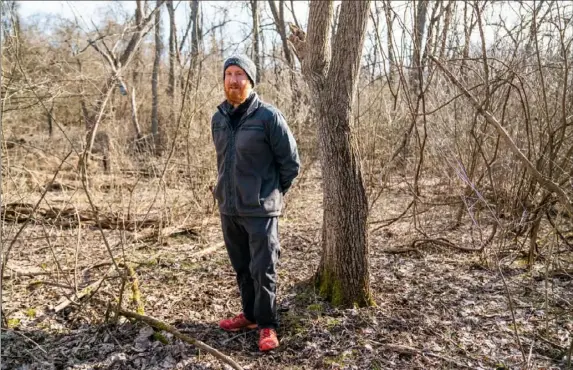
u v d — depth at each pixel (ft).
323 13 11.36
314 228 20.58
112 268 14.65
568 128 16.24
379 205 23.00
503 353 9.82
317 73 11.59
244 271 10.59
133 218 20.49
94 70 35.45
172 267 15.43
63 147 29.53
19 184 21.77
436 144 19.17
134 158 27.30
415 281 13.88
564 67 14.32
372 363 9.48
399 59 16.19
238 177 9.57
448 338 10.42
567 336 10.46
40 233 18.26
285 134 9.61
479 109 10.16
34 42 35.58
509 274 14.47
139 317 10.71
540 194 17.29
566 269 14.19
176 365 9.50
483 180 20.49
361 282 11.85
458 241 17.74
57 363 9.59
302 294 12.49
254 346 10.30
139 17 37.96
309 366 9.48
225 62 9.57
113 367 9.46
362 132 22.48
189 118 22.68
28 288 13.23
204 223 20.84
